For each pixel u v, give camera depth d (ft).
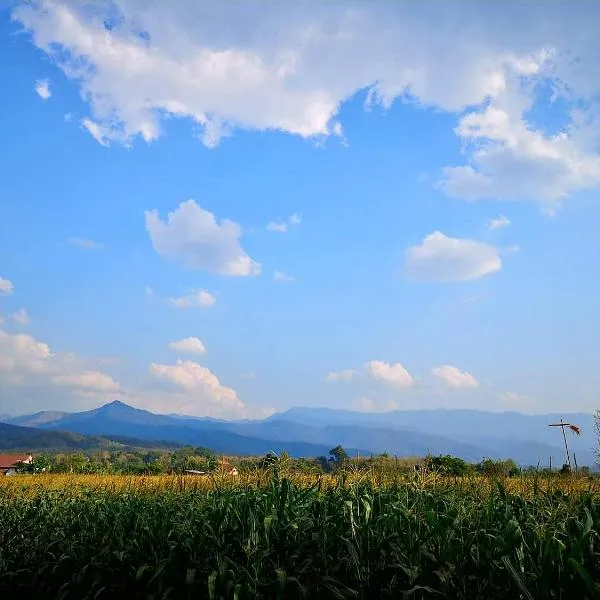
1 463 223.71
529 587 17.29
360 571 20.40
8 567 32.07
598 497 26.03
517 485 29.76
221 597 21.17
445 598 18.19
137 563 26.08
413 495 27.37
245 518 24.90
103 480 67.05
